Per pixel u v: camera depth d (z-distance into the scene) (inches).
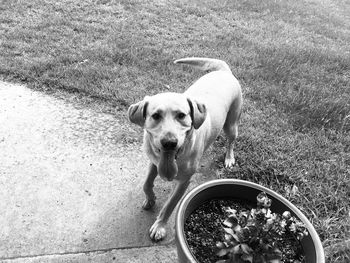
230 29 112.9
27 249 44.1
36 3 104.1
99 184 54.3
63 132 62.8
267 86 83.0
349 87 88.4
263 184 57.9
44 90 72.1
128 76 78.1
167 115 39.2
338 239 47.3
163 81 78.1
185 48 93.7
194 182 57.7
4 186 51.4
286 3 158.6
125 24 100.9
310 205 53.9
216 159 62.6
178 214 37.3
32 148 58.6
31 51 81.8
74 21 97.9
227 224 35.4
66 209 49.8
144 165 58.8
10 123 62.6
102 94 71.7
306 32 127.0
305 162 62.5
